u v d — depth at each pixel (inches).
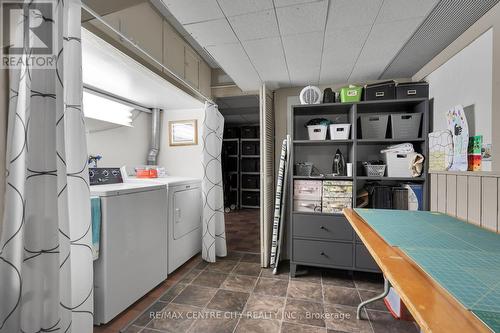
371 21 59.1
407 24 60.3
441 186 74.9
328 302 74.9
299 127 108.0
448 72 72.8
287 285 85.8
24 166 38.7
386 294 66.6
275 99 112.4
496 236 45.3
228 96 128.7
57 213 39.9
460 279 28.0
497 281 27.6
